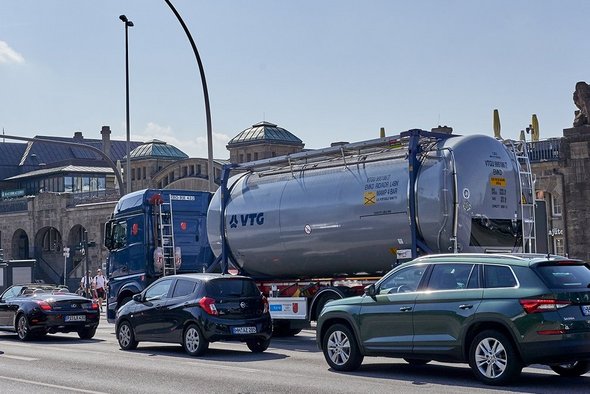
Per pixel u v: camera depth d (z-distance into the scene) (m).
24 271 48.59
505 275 12.42
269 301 21.50
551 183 35.44
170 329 18.06
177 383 13.34
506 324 12.12
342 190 19.61
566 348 11.76
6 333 26.16
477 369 12.52
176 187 70.94
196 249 25.61
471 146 17.92
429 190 17.73
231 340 17.77
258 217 21.62
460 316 12.63
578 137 33.50
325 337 14.78
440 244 17.73
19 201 74.31
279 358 17.05
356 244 19.25
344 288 19.83
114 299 25.69
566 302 11.92
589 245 33.12
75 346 20.61
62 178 80.88
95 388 12.91
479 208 17.72
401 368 14.85
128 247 25.34
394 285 13.81
